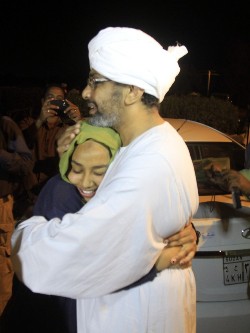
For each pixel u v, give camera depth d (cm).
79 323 186
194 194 180
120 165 171
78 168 185
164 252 181
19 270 174
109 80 173
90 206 164
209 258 312
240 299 314
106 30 172
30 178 407
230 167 401
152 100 175
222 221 317
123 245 166
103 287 172
